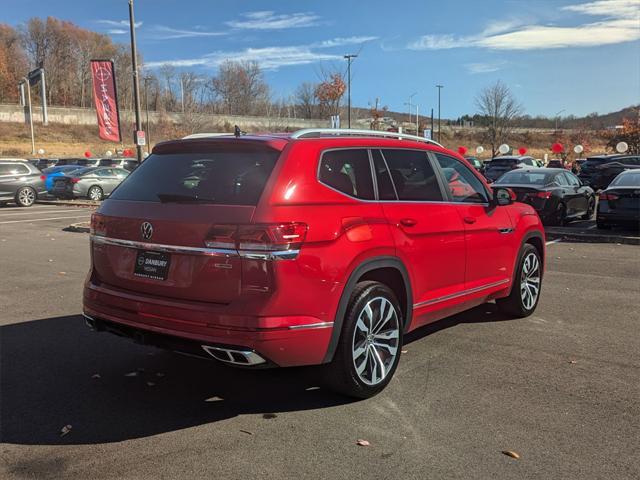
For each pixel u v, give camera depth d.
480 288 5.49
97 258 4.36
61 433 3.73
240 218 3.60
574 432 3.71
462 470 3.26
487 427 3.79
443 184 5.12
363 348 4.15
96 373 4.79
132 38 22.05
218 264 3.63
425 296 4.77
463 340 5.64
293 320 3.63
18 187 22.33
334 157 4.16
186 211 3.81
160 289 3.89
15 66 109.06
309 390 4.44
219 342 3.58
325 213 3.86
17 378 4.67
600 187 23.86
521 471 3.25
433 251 4.77
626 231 13.13
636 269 9.16
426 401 4.20
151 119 79.25
